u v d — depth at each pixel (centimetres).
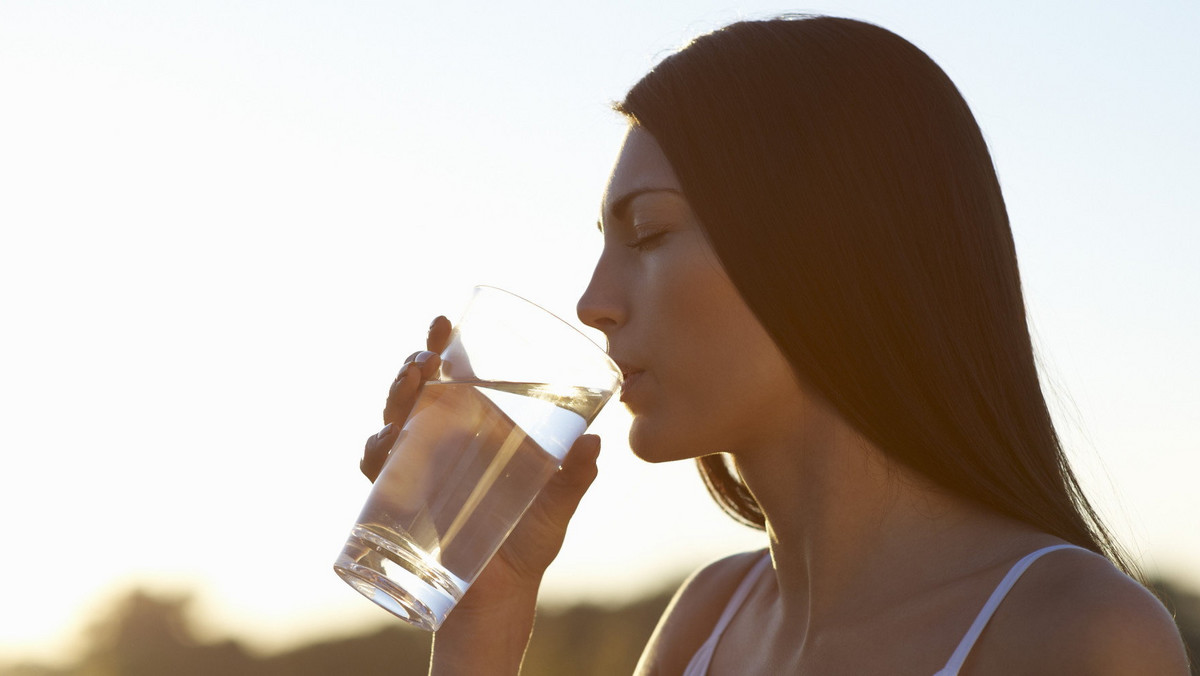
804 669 204
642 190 205
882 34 209
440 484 191
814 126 197
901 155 199
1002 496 191
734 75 201
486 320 195
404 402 223
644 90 207
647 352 206
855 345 193
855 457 202
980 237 203
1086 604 166
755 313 195
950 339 195
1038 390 203
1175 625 167
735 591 254
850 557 203
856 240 194
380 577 190
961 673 177
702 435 204
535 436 192
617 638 954
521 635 243
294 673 1272
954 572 190
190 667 1341
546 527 241
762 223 194
